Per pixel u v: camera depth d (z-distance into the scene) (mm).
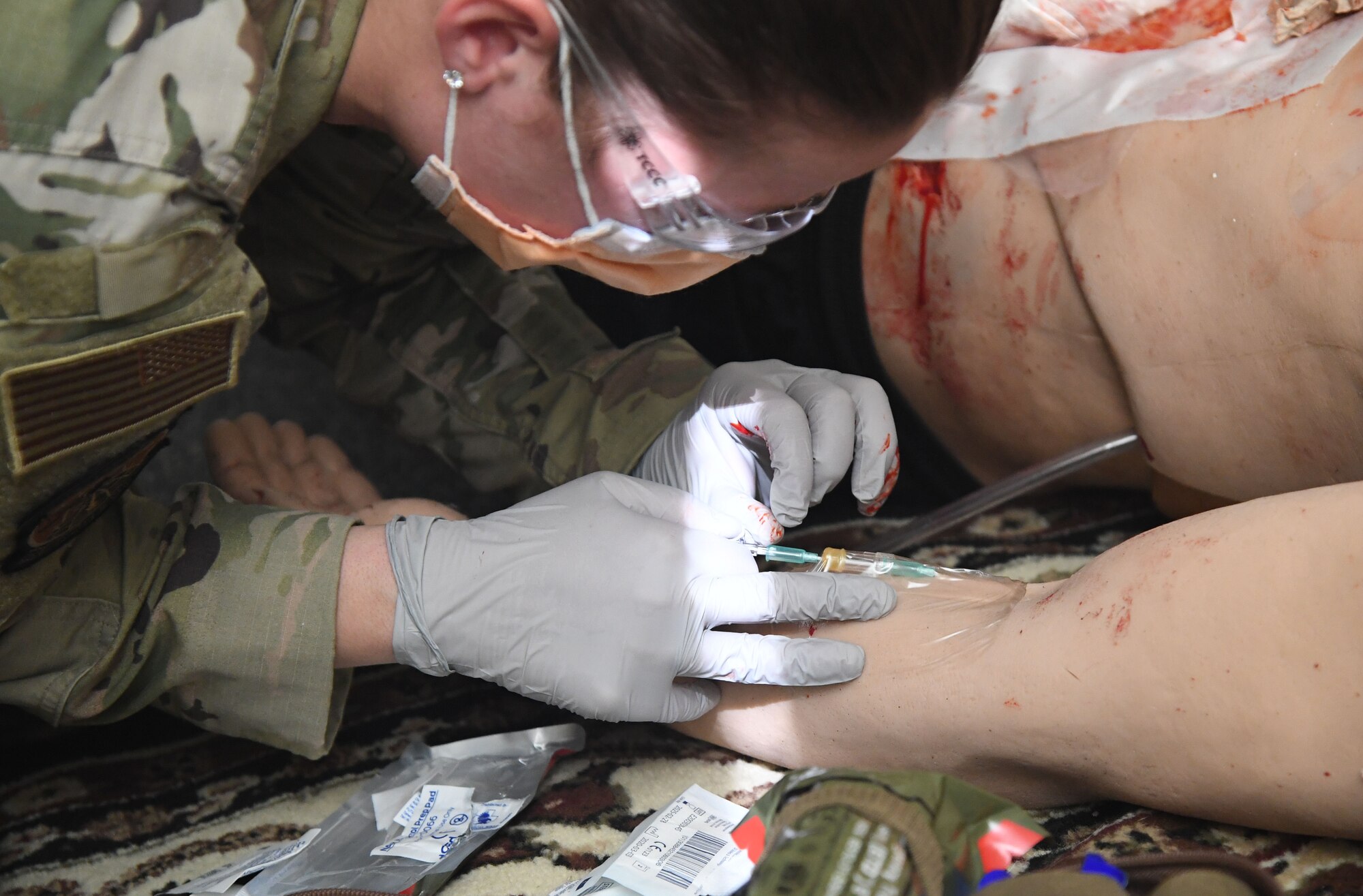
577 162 888
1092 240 1124
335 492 1378
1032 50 1167
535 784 1055
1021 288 1231
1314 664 759
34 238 828
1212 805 844
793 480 1108
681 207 898
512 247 999
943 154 1220
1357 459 1028
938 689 956
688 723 1128
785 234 972
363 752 1174
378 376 1492
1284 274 990
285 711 1060
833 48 753
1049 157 1144
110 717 1077
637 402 1307
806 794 741
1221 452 1144
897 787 728
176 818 1093
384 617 1055
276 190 1387
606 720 1077
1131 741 850
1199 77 1054
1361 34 966
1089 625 883
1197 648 809
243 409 1800
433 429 1470
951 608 1031
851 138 830
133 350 895
